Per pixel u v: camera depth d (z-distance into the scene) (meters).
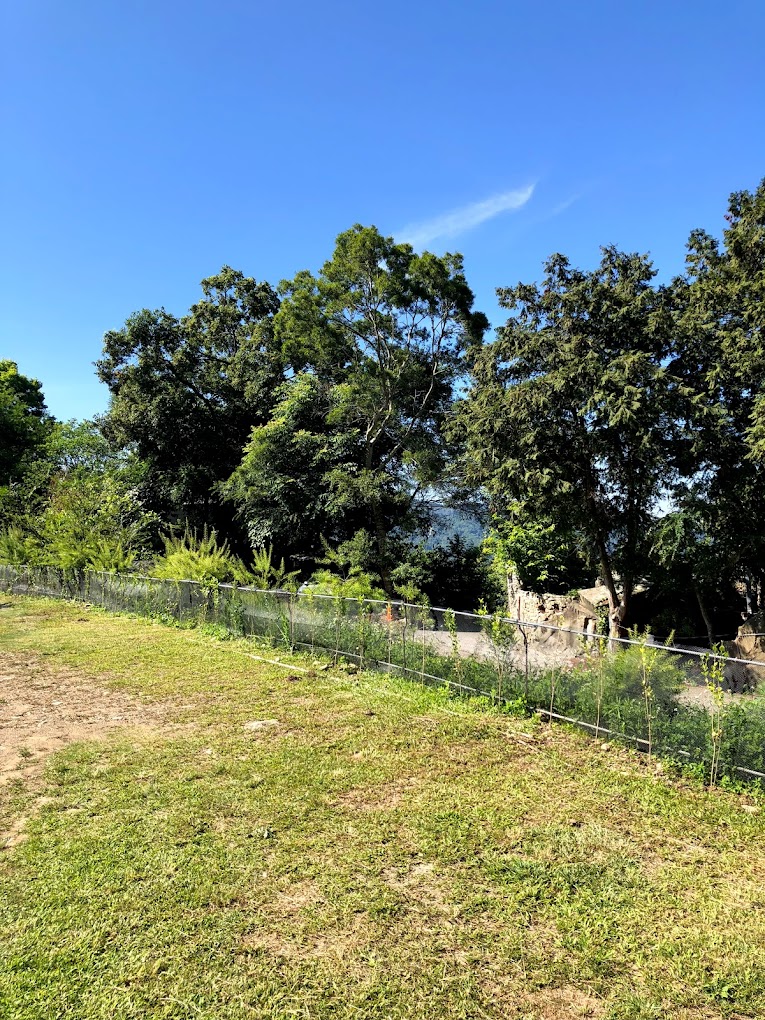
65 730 6.91
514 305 11.66
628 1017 2.84
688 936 3.38
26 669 9.95
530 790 5.17
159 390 27.61
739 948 3.29
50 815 4.84
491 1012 2.88
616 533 12.02
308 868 4.05
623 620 12.07
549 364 10.58
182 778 5.50
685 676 5.77
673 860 4.14
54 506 22.17
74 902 3.73
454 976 3.10
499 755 5.92
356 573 17.39
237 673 9.27
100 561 17.95
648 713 5.80
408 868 4.05
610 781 5.32
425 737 6.41
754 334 9.66
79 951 3.30
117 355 28.22
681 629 13.20
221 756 6.01
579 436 10.33
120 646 11.61
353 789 5.23
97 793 5.24
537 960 3.21
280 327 24.22
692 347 10.20
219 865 4.10
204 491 28.31
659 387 9.32
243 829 4.58
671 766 5.53
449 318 22.84
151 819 4.75
